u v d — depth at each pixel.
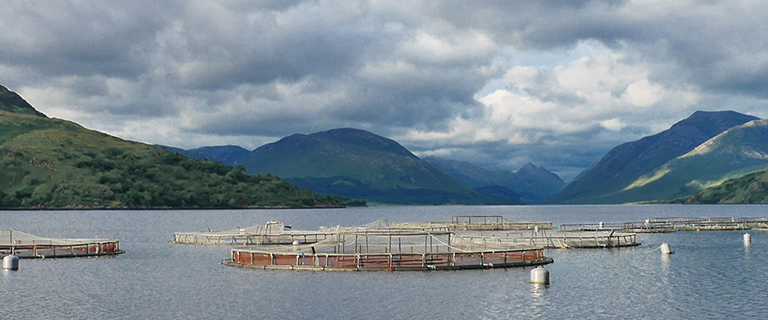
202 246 116.88
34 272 80.06
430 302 59.44
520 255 86.12
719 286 68.31
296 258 82.12
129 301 60.94
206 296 62.94
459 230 171.12
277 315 54.88
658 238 137.50
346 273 75.88
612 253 101.00
